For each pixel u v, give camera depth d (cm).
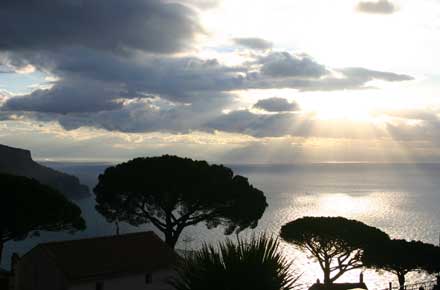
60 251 4222
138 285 4284
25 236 4881
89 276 4031
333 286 4616
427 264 4838
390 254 4875
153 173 5106
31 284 4238
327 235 4881
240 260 1494
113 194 5250
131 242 4647
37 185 4878
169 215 5366
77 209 5128
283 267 1538
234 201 5259
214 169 5444
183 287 1527
